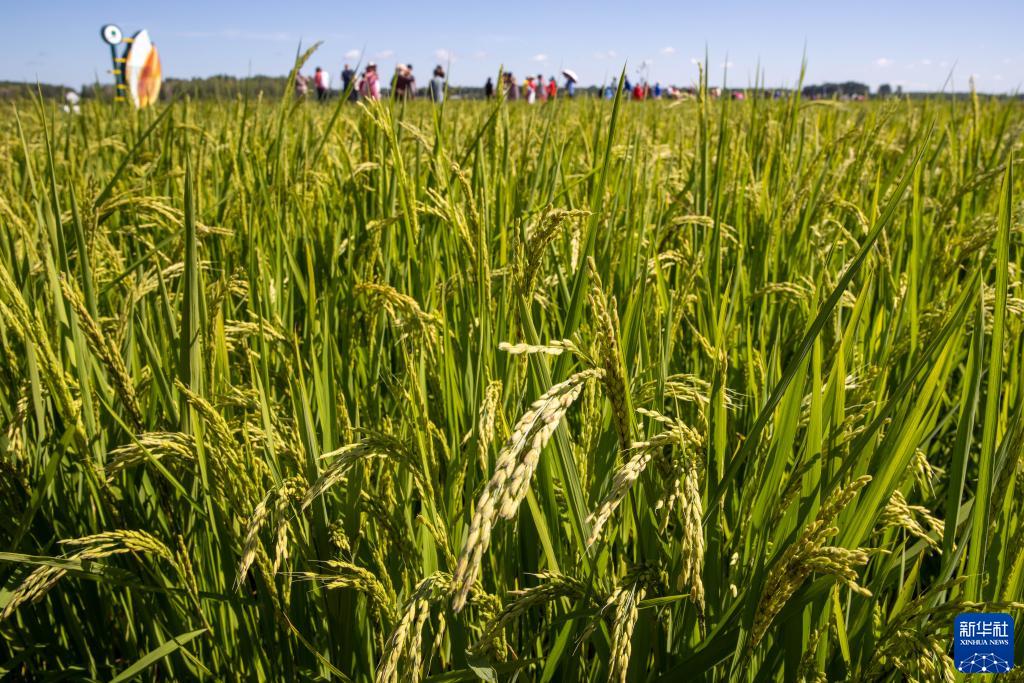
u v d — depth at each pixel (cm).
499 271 220
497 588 167
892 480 145
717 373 189
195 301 194
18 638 201
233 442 166
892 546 183
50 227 225
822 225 364
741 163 409
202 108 711
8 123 683
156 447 172
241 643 192
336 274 296
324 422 201
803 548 120
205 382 213
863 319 241
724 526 179
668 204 379
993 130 584
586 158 414
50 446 212
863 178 448
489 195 266
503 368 195
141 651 216
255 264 292
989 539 153
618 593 128
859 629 161
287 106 375
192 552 209
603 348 116
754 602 145
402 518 182
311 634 195
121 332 216
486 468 147
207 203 397
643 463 117
